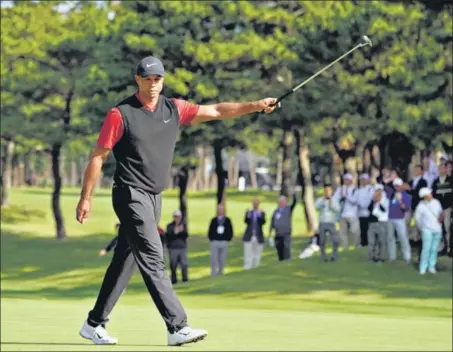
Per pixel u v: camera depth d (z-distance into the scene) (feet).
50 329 45.50
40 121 247.70
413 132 163.22
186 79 197.88
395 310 105.91
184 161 214.69
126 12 213.87
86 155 319.68
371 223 133.18
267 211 327.06
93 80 206.49
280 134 232.32
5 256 223.51
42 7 245.04
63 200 367.45
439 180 132.26
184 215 230.68
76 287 166.30
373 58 184.24
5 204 329.31
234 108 28.89
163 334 45.14
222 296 122.31
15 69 239.50
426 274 127.65
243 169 561.84
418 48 163.84
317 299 117.39
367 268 132.36
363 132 179.22
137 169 28.22
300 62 188.65
